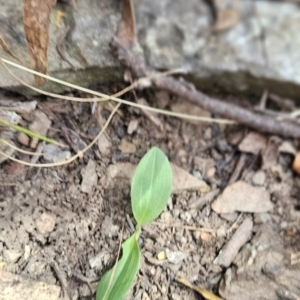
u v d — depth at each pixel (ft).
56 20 0.51
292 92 0.62
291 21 0.65
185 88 0.55
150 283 0.46
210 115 0.58
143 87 0.54
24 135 0.47
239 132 0.58
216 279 0.47
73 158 0.46
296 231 0.51
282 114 0.60
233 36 0.61
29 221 0.45
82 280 0.44
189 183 0.51
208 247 0.49
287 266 0.47
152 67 0.55
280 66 0.60
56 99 0.50
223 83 0.60
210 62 0.58
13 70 0.47
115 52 0.52
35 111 0.48
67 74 0.50
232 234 0.50
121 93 0.51
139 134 0.53
